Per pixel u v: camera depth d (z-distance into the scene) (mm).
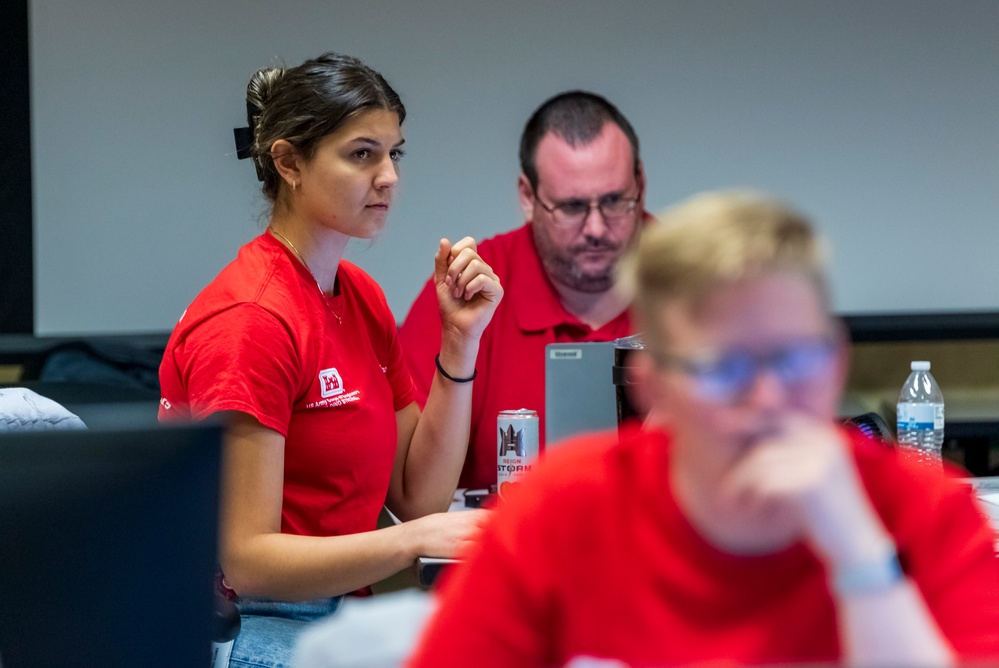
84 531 2605
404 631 3014
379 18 11570
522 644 3012
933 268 11875
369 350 6238
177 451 2631
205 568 2660
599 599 2984
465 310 6543
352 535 5363
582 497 3010
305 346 5652
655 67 11672
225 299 5617
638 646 2941
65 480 2594
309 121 5734
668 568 2898
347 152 5770
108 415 2824
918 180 11805
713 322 2490
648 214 9070
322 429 5789
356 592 6082
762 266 2479
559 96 8789
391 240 11734
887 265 11875
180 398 5652
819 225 2664
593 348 6621
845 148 11773
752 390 2490
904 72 11688
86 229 11602
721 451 2568
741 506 2656
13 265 11578
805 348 2482
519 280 8625
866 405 11875
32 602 2598
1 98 11438
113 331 11672
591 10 11602
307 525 5855
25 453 2580
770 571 2838
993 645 2955
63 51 11445
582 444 3199
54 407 4980
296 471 5809
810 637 2850
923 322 11859
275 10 11516
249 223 11664
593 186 8375
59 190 11570
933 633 2535
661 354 2566
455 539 5203
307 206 5875
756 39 11648
